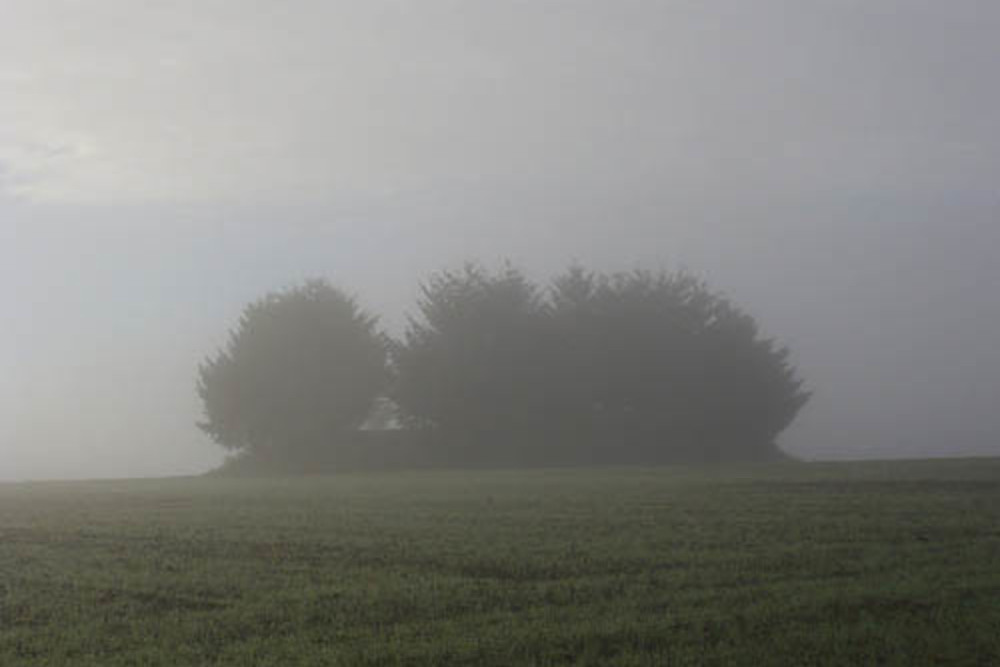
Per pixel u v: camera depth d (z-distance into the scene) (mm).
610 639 12656
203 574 18578
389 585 16906
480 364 76938
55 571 19516
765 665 11336
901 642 12078
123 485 60156
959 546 19625
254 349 78438
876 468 46844
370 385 78500
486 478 52594
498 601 15359
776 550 19562
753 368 78625
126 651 12859
